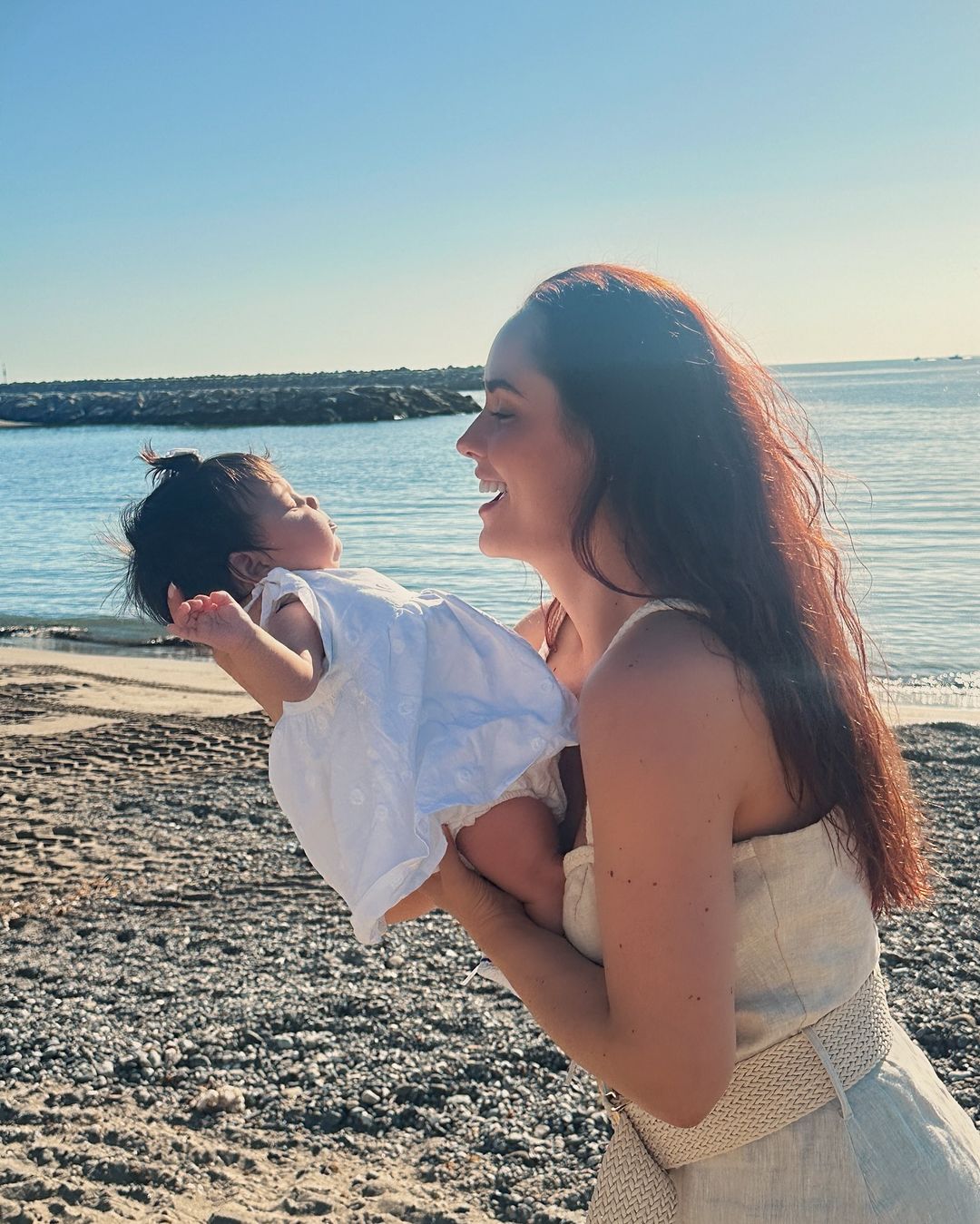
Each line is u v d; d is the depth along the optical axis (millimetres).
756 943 1345
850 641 1527
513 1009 4504
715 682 1268
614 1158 1492
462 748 1575
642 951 1254
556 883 1530
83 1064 4172
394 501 34156
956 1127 1432
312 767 1602
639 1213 1439
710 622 1314
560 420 1444
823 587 1469
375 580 1815
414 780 1549
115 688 12352
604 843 1283
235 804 7520
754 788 1314
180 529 2076
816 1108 1354
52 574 23266
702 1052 1249
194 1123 3777
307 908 5723
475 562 22078
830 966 1371
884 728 1498
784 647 1333
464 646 1705
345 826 1553
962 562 18938
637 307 1442
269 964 5055
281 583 1768
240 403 99125
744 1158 1369
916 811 1566
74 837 6902
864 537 21891
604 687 1291
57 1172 3389
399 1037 4309
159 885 6098
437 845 1522
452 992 4680
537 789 1597
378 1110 3834
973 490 29312
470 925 1555
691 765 1245
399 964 4992
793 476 1525
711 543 1354
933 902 5312
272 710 1655
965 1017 4188
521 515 1519
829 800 1350
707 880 1256
